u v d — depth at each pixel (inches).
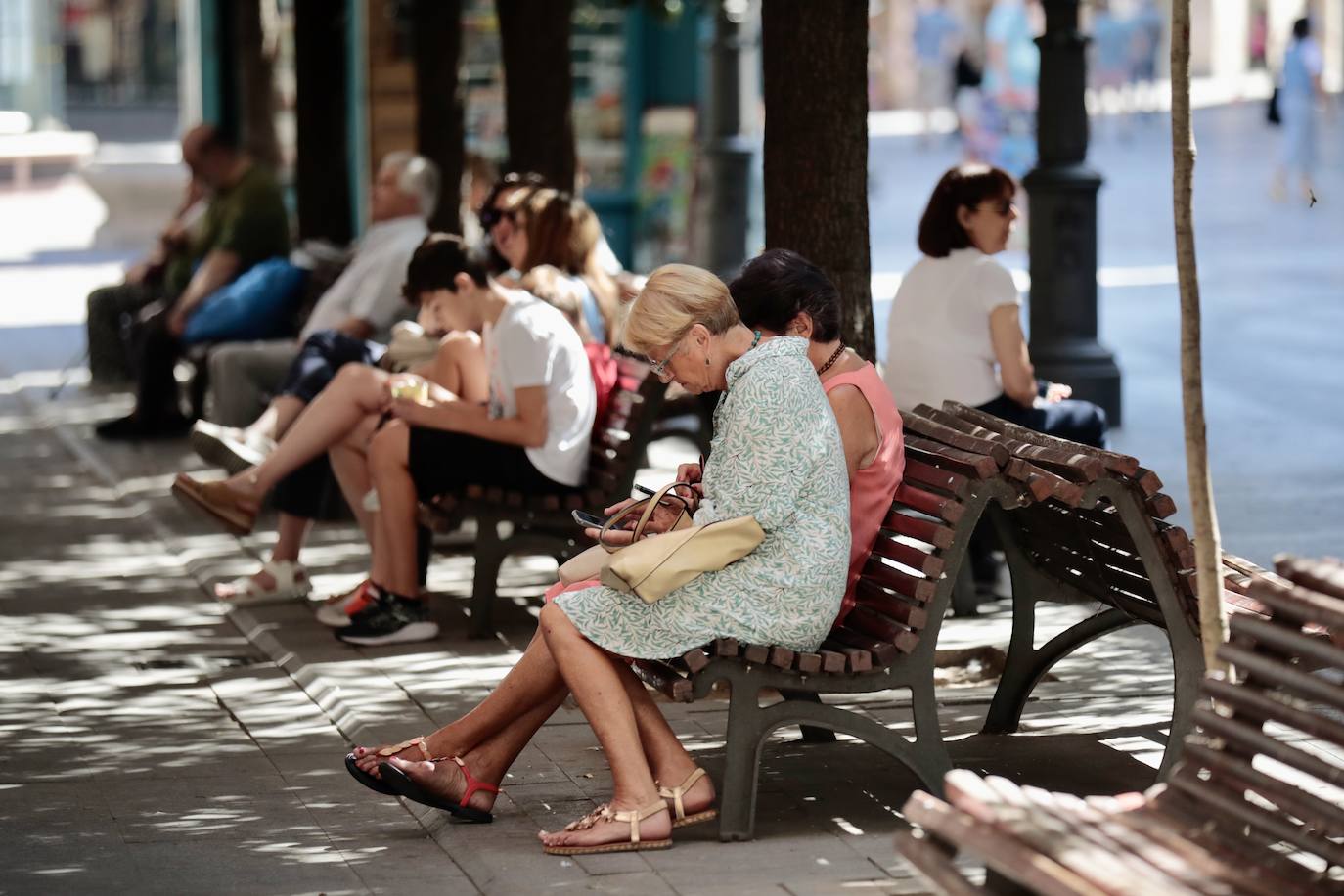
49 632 903.7
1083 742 701.9
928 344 915.4
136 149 4397.1
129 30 6063.0
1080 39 1321.4
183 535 1107.9
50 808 650.8
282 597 944.9
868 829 613.0
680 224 2142.0
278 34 2182.6
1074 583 687.1
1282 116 2851.9
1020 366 900.6
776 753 703.7
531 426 850.8
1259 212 2760.8
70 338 1977.1
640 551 585.3
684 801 602.9
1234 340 1755.7
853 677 602.2
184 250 1621.6
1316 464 1238.3
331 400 913.5
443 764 614.5
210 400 1421.0
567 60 1254.3
